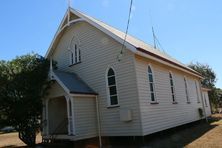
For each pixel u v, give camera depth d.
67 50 20.52
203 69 59.41
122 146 14.91
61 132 17.27
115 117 16.06
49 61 18.16
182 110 22.11
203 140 14.91
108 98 16.73
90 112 16.44
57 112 18.17
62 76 17.48
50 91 17.12
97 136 16.41
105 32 16.86
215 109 56.75
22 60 17.16
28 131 17.08
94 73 17.84
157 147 13.47
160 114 17.42
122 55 16.23
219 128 20.61
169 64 19.34
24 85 16.39
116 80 16.34
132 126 15.16
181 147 13.11
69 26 20.27
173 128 19.78
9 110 16.42
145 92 15.98
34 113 17.20
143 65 16.52
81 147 15.48
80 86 17.20
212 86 58.66
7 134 35.16
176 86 21.92
